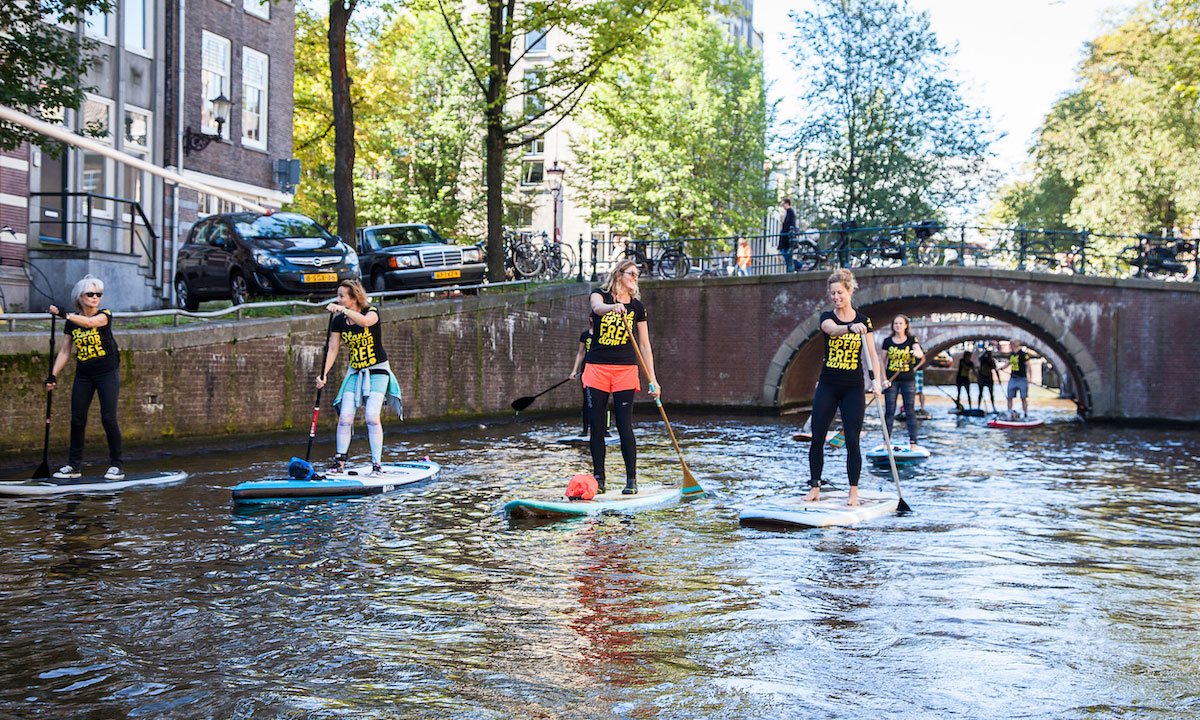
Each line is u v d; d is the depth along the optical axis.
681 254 30.58
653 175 39.06
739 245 33.38
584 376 9.46
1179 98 32.75
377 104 35.00
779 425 22.27
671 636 4.86
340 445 10.30
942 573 6.35
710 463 13.34
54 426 11.79
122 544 7.04
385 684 4.15
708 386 29.06
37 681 4.17
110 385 10.23
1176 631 5.04
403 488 10.06
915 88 37.28
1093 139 38.69
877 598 5.65
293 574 6.18
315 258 17.05
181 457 12.88
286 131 25.98
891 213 37.16
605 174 40.41
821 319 8.81
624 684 4.16
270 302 15.45
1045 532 8.13
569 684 4.15
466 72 40.78
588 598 5.61
